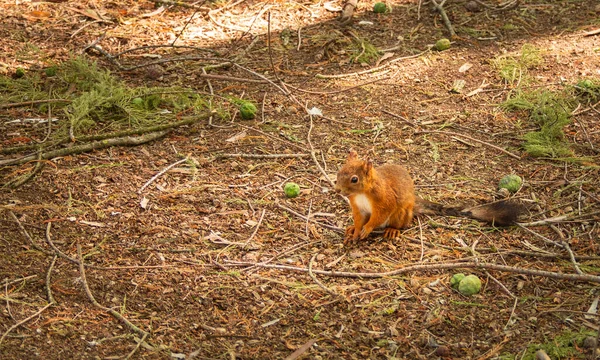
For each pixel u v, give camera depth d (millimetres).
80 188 7266
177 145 8133
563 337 5555
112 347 5398
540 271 6008
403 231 6840
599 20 10680
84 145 7879
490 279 6211
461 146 8172
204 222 6863
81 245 6480
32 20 10680
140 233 6656
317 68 9742
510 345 5520
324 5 11305
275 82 9398
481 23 10781
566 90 9031
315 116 8695
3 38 10211
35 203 6996
